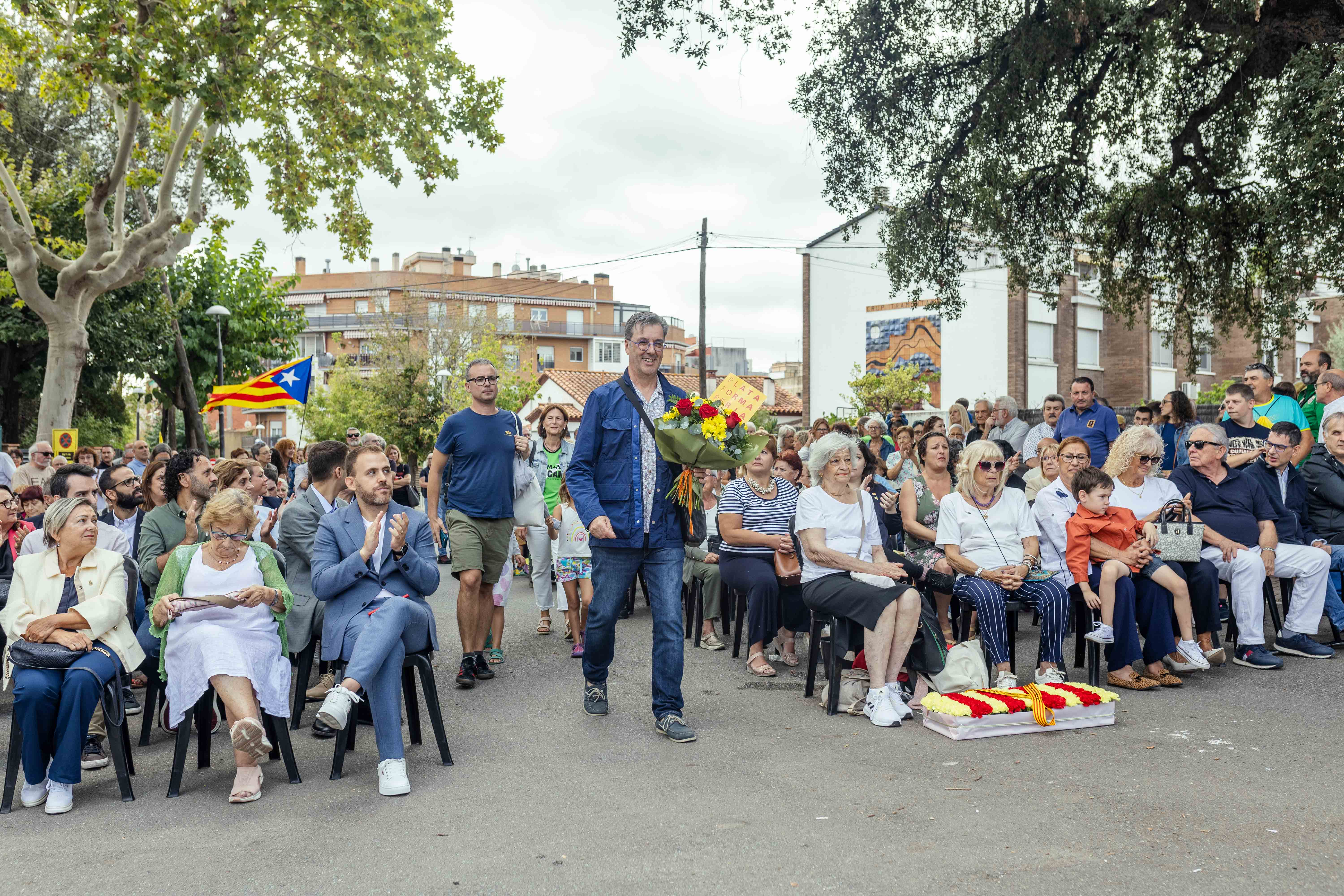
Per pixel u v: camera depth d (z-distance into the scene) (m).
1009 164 13.01
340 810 3.95
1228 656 6.51
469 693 6.10
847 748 4.65
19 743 4.10
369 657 4.20
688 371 65.81
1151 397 32.03
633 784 4.17
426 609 4.67
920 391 31.47
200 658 4.23
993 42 12.58
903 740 4.78
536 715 5.48
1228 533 6.49
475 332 42.41
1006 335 30.17
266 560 4.64
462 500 6.39
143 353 24.45
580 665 6.91
